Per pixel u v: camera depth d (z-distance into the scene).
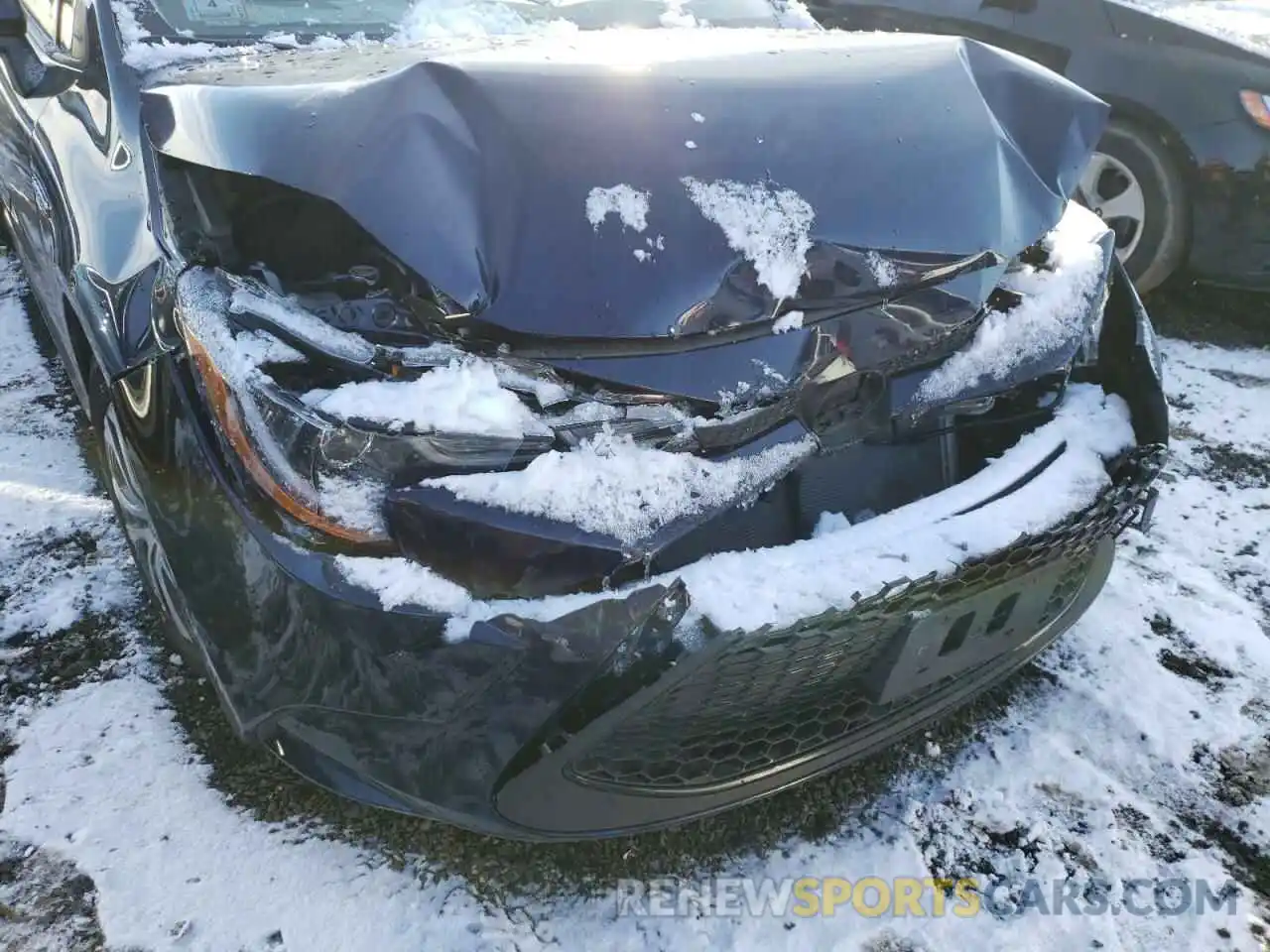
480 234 1.36
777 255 1.44
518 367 1.36
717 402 1.40
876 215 1.52
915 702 1.73
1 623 2.16
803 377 1.44
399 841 1.71
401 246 1.35
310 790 1.80
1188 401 3.40
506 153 1.43
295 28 2.24
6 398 3.05
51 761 1.83
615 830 1.51
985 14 4.20
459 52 1.98
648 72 1.63
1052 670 2.19
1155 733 2.03
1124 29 3.89
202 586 1.48
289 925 1.56
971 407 1.66
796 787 1.88
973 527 1.51
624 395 1.38
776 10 2.72
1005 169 1.67
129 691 2.00
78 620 2.17
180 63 2.05
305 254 1.47
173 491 1.52
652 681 1.31
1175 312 4.06
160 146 1.53
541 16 2.44
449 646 1.29
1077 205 2.03
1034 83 1.86
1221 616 2.36
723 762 1.56
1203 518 2.75
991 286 1.61
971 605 1.54
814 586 1.37
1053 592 1.75
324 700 1.38
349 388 1.33
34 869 1.63
